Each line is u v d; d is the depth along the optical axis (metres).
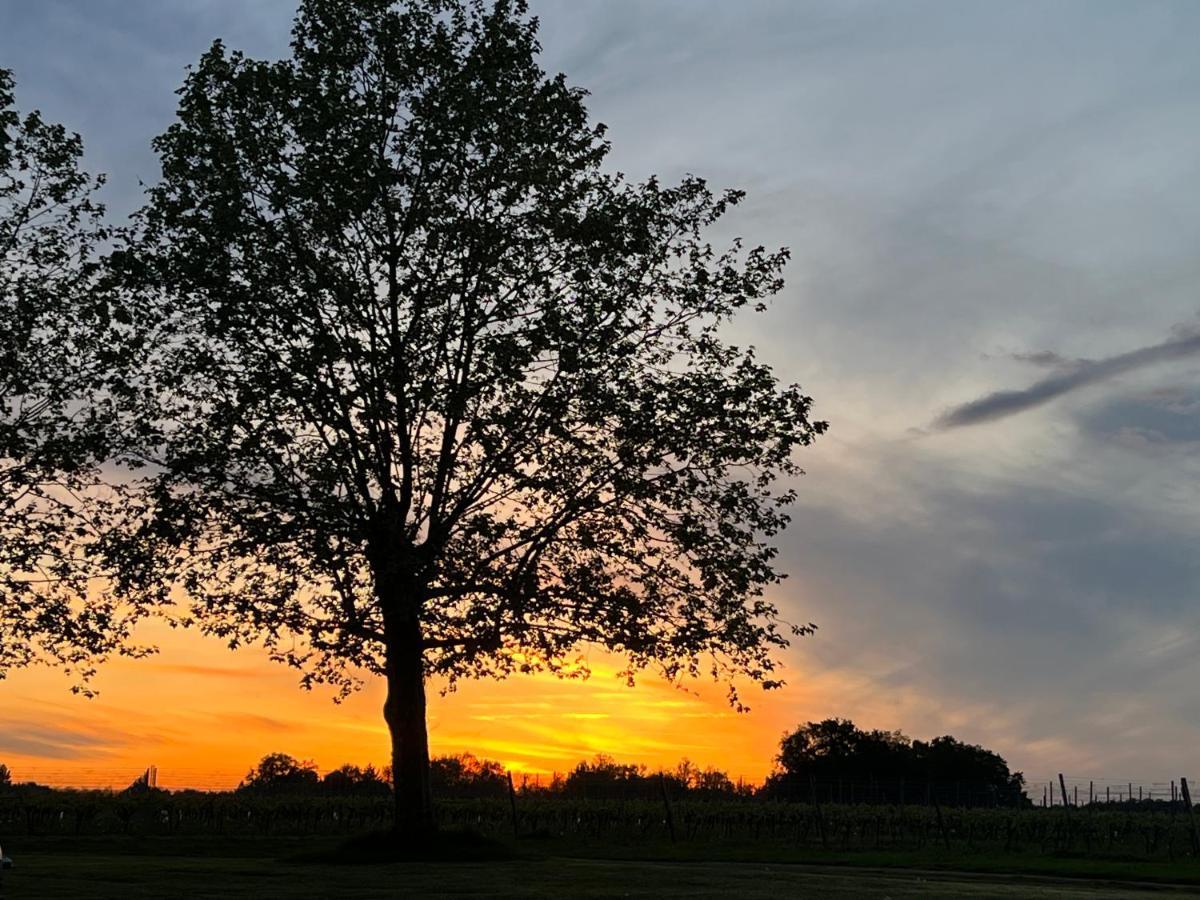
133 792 46.00
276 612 26.59
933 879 22.41
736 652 27.06
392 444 25.25
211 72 27.22
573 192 27.69
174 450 26.17
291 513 25.62
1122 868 26.45
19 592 26.92
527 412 25.94
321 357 24.78
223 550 26.23
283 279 25.84
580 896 14.66
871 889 17.16
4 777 45.31
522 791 56.12
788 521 27.61
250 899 13.78
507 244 26.61
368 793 52.81
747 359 28.03
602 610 26.11
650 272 27.94
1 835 40.22
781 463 27.33
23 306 26.64
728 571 26.36
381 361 25.14
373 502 25.59
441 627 26.39
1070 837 48.94
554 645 26.62
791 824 51.09
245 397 25.33
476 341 25.92
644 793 57.34
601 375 26.47
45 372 26.81
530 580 25.55
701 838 48.38
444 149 26.62
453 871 19.80
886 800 62.06
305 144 26.73
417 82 27.55
